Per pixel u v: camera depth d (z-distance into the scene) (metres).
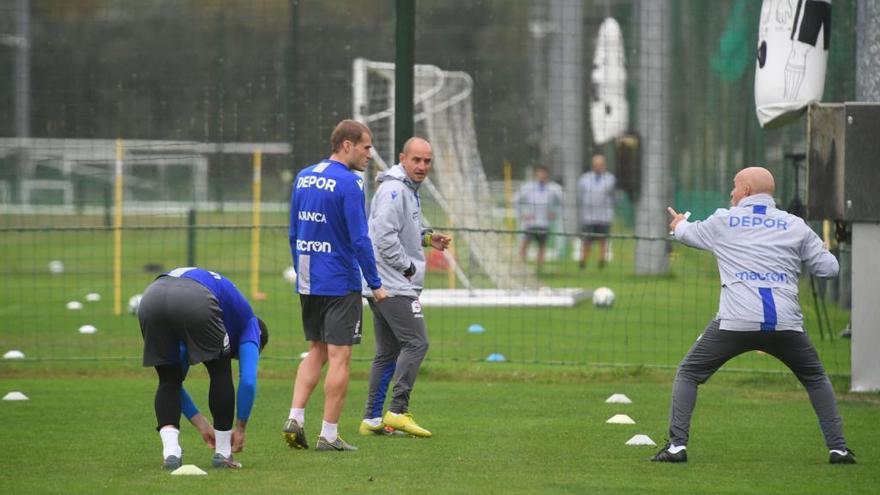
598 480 22.77
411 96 38.03
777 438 27.78
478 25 103.00
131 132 75.38
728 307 24.08
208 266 77.00
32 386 35.97
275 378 37.78
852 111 33.72
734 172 69.31
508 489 21.84
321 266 25.66
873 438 27.80
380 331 28.38
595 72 89.44
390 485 22.14
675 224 24.84
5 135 78.44
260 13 75.31
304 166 54.97
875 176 33.66
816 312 46.47
